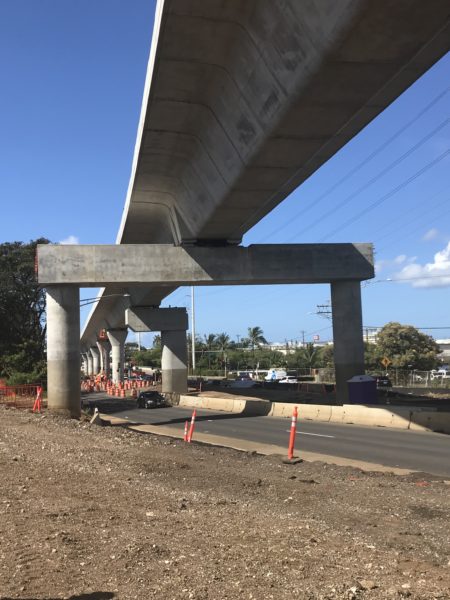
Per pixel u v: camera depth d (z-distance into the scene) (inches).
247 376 3629.4
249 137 687.7
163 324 2048.5
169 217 1263.5
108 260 1133.7
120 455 538.0
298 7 475.5
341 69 502.6
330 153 700.0
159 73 673.6
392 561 219.0
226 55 630.5
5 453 514.0
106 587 183.5
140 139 869.2
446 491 385.7
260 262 1189.7
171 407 1632.6
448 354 5447.8
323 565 207.8
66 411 1074.7
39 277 1103.0
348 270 1216.8
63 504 310.7
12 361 2014.0
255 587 183.3
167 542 235.6
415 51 478.0
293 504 340.8
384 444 692.1
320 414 1098.7
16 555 215.3
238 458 558.9
